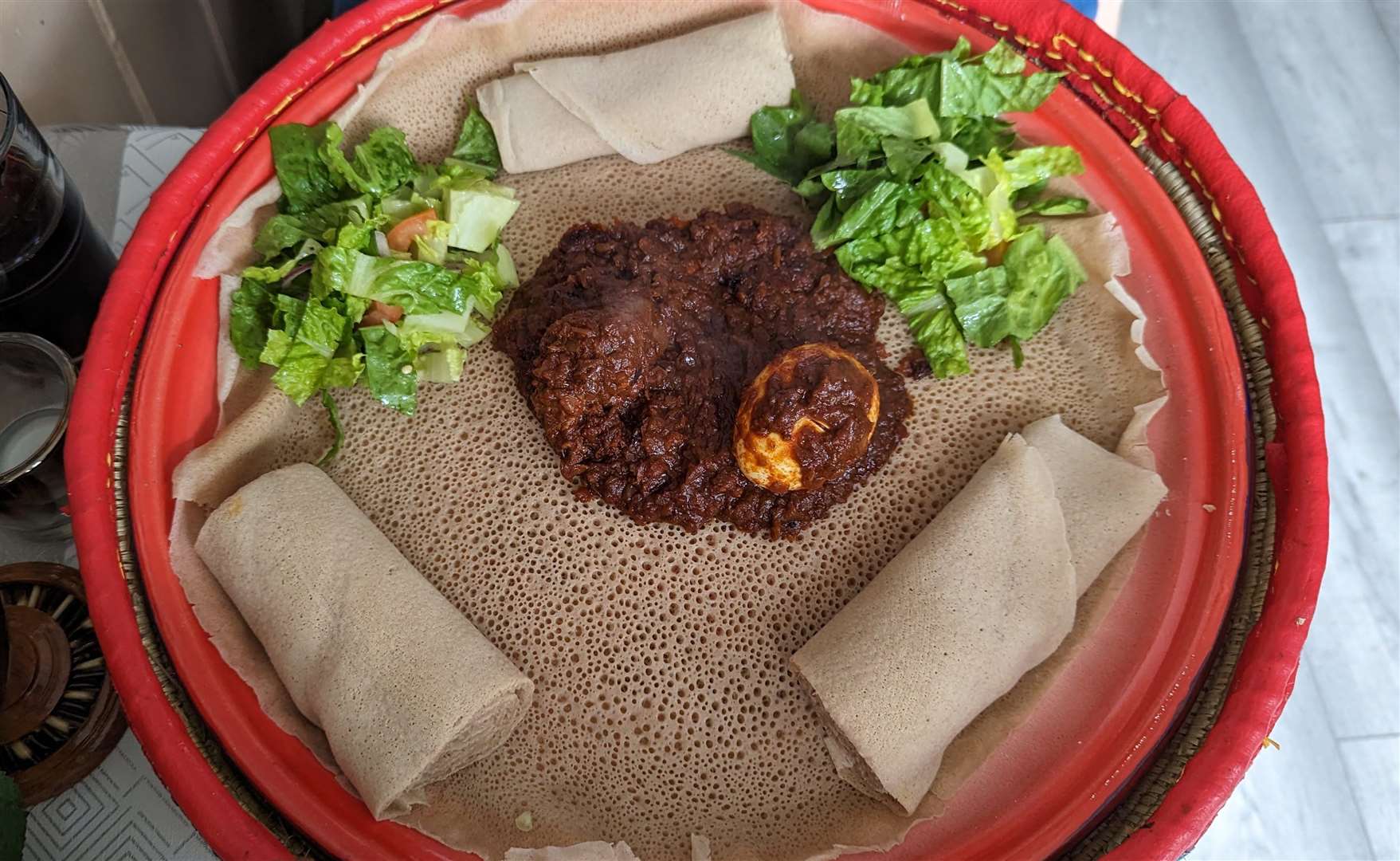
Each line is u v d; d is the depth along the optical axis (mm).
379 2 329
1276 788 390
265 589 276
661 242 312
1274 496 291
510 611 285
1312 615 266
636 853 267
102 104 413
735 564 289
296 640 271
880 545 293
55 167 303
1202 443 297
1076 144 328
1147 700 273
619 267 305
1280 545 280
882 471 301
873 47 343
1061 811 263
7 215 290
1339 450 441
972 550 277
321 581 274
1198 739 266
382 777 255
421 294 302
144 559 281
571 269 307
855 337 315
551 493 296
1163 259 316
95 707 284
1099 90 329
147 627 278
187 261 305
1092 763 268
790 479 275
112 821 282
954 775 269
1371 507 432
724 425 293
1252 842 384
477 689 259
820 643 272
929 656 265
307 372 303
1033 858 258
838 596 289
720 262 313
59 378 305
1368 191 485
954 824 265
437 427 306
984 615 271
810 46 347
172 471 297
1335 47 509
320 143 317
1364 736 402
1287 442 287
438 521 295
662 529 292
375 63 329
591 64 338
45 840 279
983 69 318
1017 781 270
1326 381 451
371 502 300
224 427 306
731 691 280
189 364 307
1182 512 290
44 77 377
